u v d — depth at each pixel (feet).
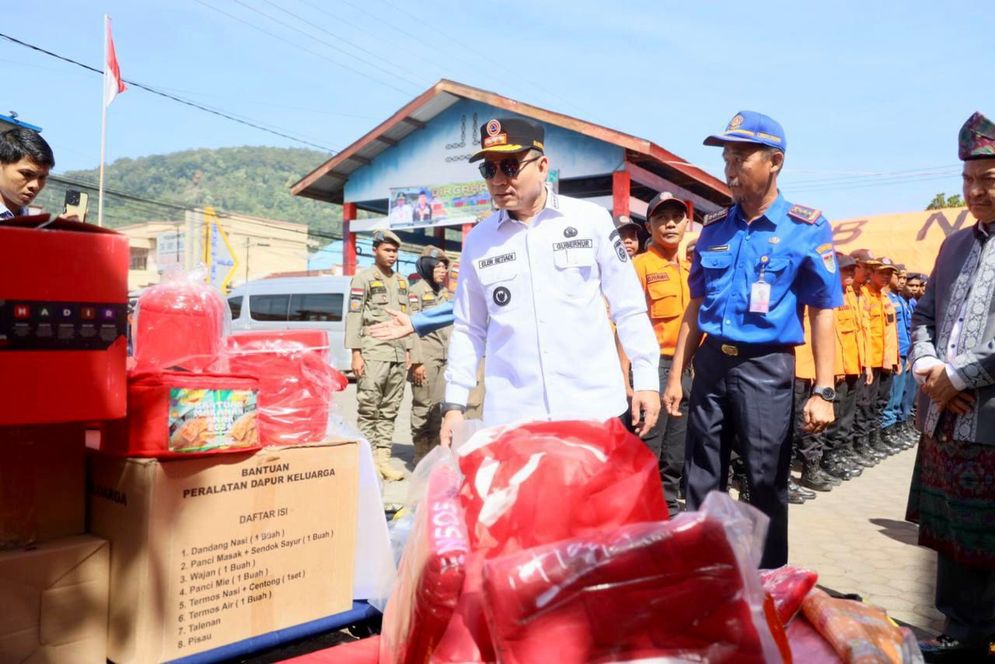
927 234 33.53
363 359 20.02
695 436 9.97
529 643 3.99
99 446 7.57
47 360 6.15
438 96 61.52
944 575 9.17
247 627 7.74
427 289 23.35
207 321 8.26
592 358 8.42
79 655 6.96
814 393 9.50
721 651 3.95
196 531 7.33
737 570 4.04
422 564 5.09
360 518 8.95
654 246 16.35
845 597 6.97
